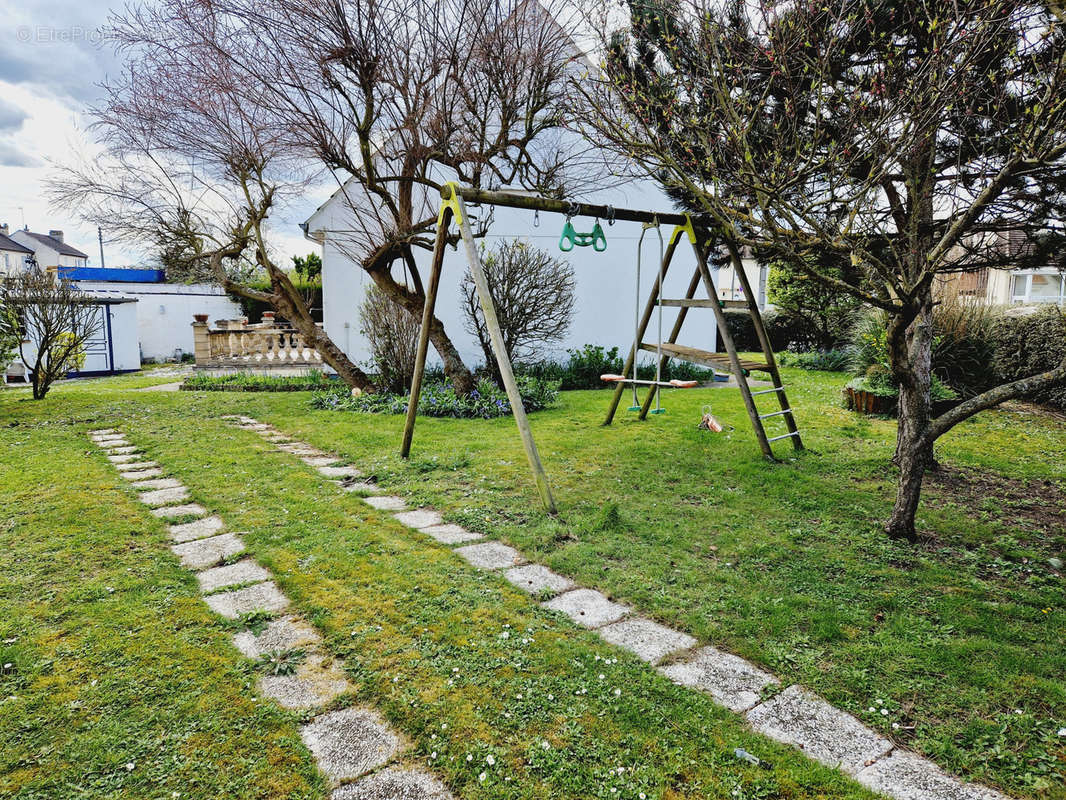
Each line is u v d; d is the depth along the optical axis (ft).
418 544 12.85
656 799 6.22
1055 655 8.75
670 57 13.19
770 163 11.16
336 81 22.66
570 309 40.45
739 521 14.25
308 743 7.00
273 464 19.13
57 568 11.36
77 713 7.34
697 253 19.56
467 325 40.73
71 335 35.27
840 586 10.96
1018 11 9.57
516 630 9.42
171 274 36.99
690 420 26.37
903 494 13.16
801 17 10.92
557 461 19.57
